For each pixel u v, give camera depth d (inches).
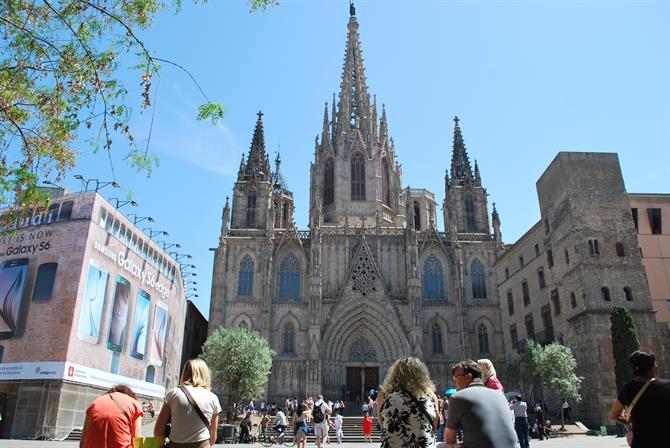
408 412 310.2
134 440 372.2
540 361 1927.9
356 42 4485.7
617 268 2046.0
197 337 4101.9
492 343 3250.5
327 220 3870.6
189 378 371.9
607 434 1800.0
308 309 3191.4
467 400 311.1
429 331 3238.2
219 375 2507.4
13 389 1887.3
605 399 1875.0
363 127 4151.1
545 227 2410.2
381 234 3447.3
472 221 3686.0
